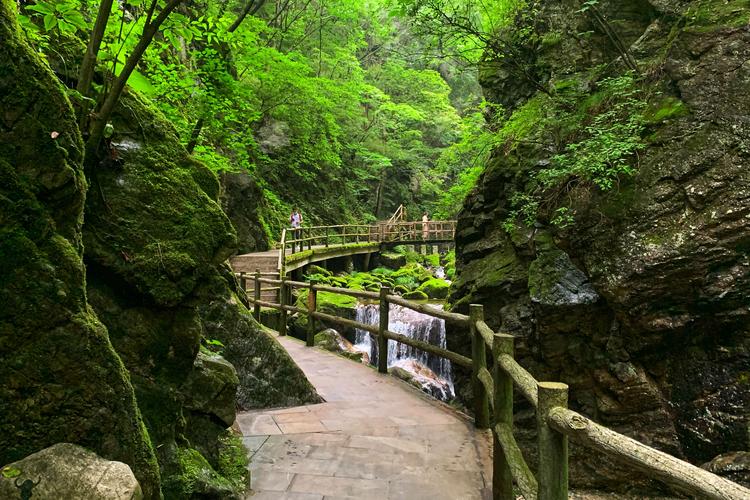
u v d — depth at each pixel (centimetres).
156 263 212
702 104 419
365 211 2692
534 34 691
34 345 145
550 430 186
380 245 2338
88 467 142
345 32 2253
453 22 593
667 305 402
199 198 239
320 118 1862
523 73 673
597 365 446
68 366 150
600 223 432
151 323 219
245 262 1476
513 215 548
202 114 504
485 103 840
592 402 454
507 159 618
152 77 463
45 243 149
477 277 600
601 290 425
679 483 121
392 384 546
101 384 157
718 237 382
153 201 222
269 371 457
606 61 611
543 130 595
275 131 1903
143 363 215
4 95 144
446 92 2822
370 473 317
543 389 189
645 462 132
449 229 2497
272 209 1927
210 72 505
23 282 143
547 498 185
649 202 411
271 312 1077
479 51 827
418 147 2841
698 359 407
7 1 153
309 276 1611
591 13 583
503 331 531
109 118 209
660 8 541
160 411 220
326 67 2188
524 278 536
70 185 157
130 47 290
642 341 421
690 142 411
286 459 336
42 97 151
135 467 165
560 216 459
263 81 1405
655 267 395
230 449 313
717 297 382
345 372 601
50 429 147
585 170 450
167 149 241
